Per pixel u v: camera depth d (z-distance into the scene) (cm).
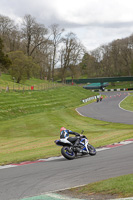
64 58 11062
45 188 781
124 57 14612
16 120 4078
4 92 6122
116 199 627
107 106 6006
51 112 4972
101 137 2172
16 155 1598
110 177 857
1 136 2762
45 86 9094
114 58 15100
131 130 2481
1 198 709
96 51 15888
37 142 2209
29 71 8788
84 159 1230
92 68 16450
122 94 10094
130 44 14075
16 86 7800
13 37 10725
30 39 10231
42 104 5797
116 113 4550
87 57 15700
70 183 819
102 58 15962
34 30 9888
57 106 5941
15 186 823
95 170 976
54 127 3253
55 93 7706
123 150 1407
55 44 10925
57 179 878
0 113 4419
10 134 2873
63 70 11475
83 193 703
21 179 912
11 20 10231
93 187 737
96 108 5681
